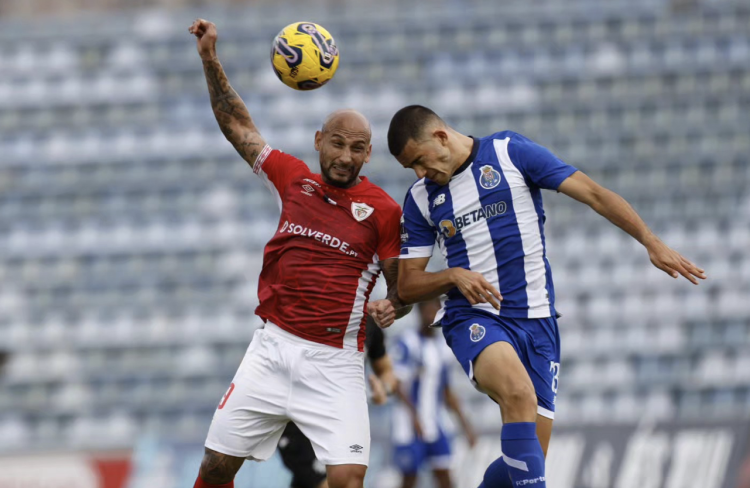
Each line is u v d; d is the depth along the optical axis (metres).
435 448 40.94
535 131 65.81
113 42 72.12
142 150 67.31
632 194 63.19
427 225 19.14
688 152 64.31
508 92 67.12
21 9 86.88
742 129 64.56
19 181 67.00
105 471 42.34
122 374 59.06
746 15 68.25
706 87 66.25
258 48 70.62
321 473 24.45
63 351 59.94
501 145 18.61
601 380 56.50
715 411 54.81
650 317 58.31
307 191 19.00
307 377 18.59
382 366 27.53
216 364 59.47
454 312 19.09
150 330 60.69
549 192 62.50
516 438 17.72
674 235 61.06
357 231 18.75
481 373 18.23
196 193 65.38
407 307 19.52
